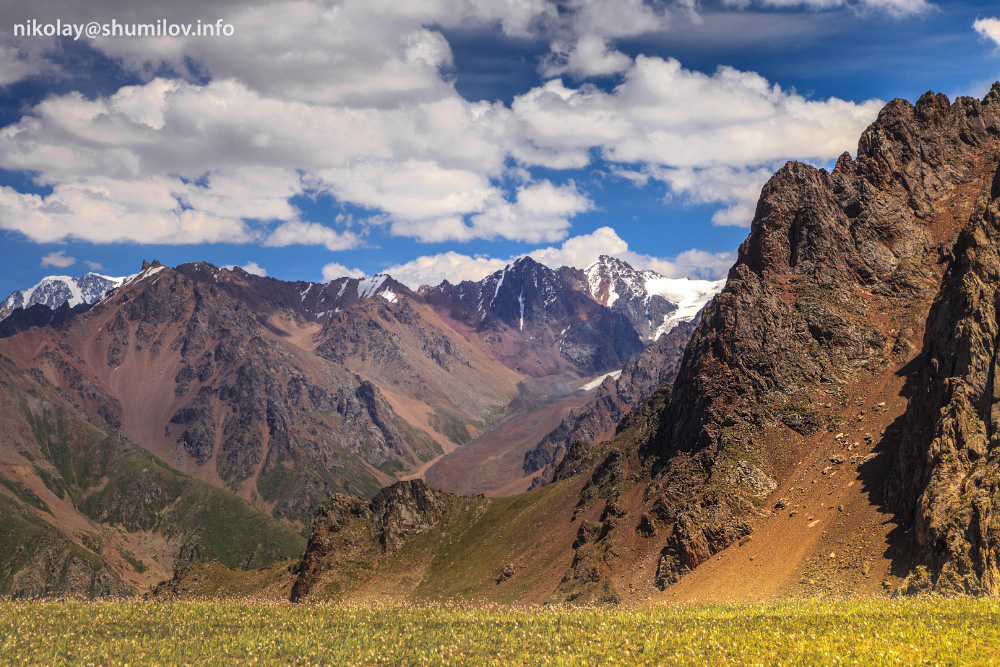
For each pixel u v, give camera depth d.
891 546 76.56
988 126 141.25
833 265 129.50
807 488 100.19
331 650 38.16
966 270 86.19
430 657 37.19
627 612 47.69
